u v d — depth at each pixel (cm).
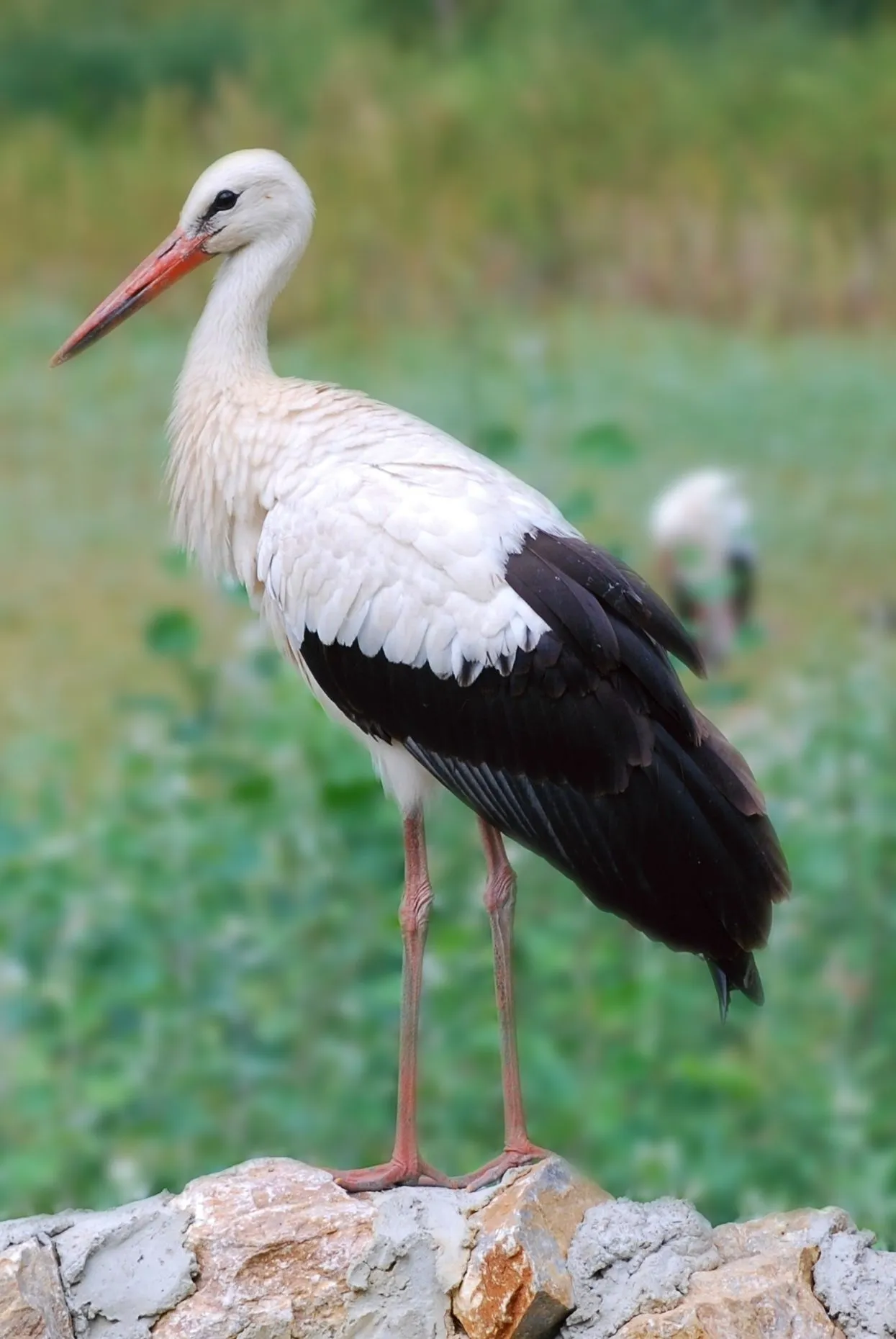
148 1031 1043
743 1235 745
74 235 3350
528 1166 764
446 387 2639
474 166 3534
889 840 1220
